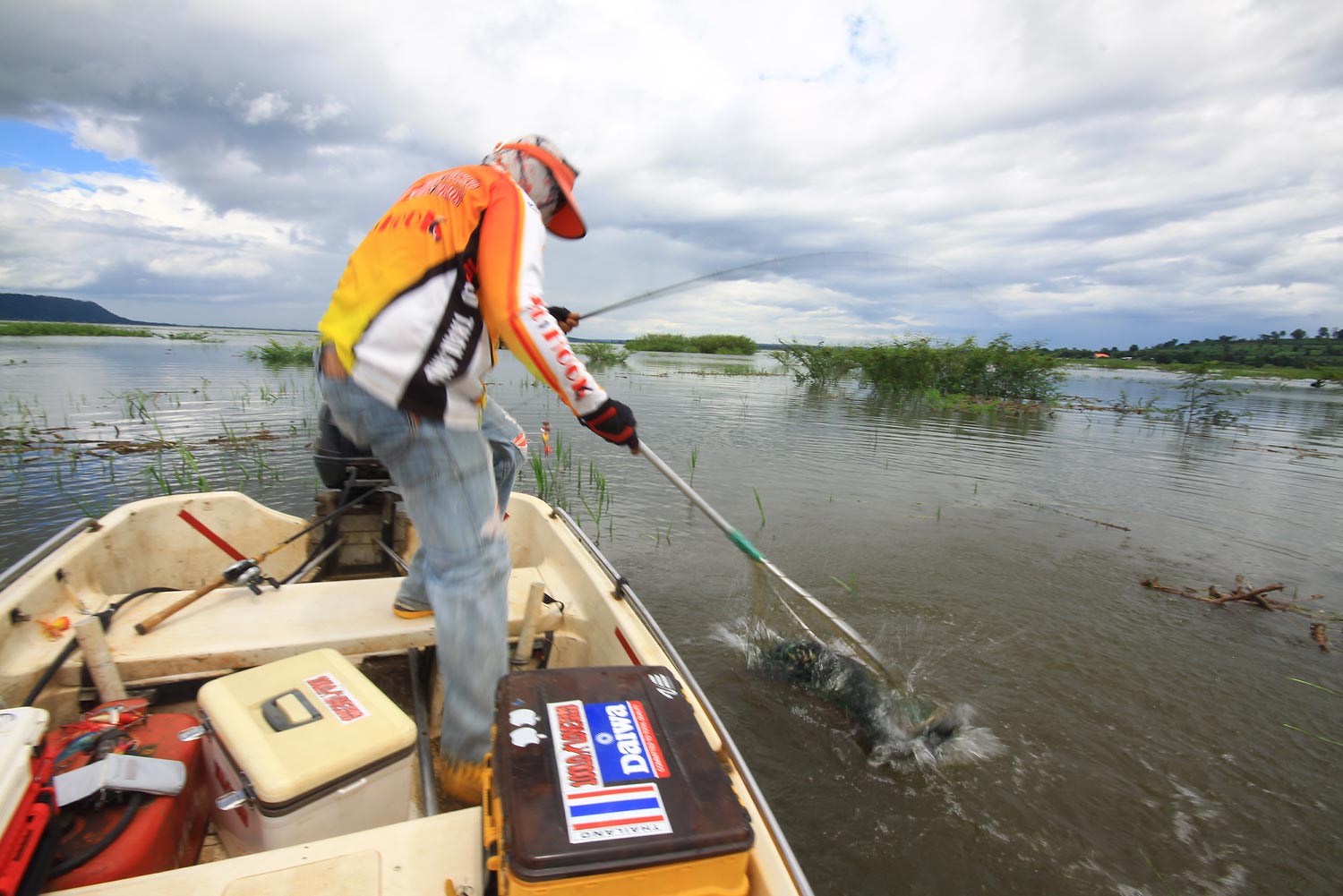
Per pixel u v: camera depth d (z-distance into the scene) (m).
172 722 1.53
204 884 1.08
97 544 2.29
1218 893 2.18
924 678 3.21
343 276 1.48
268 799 1.24
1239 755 2.79
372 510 3.01
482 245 1.39
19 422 8.06
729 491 6.22
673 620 3.69
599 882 1.02
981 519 5.62
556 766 1.14
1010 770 2.67
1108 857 2.30
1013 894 2.16
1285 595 4.30
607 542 4.80
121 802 1.28
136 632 1.89
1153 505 6.28
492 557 1.61
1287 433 11.61
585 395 1.40
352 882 1.12
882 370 16.58
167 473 5.99
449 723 1.64
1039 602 4.06
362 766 1.35
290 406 9.91
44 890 1.12
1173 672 3.35
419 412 1.41
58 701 1.75
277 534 2.97
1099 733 2.89
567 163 1.72
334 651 1.64
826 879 2.18
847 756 2.71
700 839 1.06
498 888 1.10
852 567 4.47
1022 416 13.00
